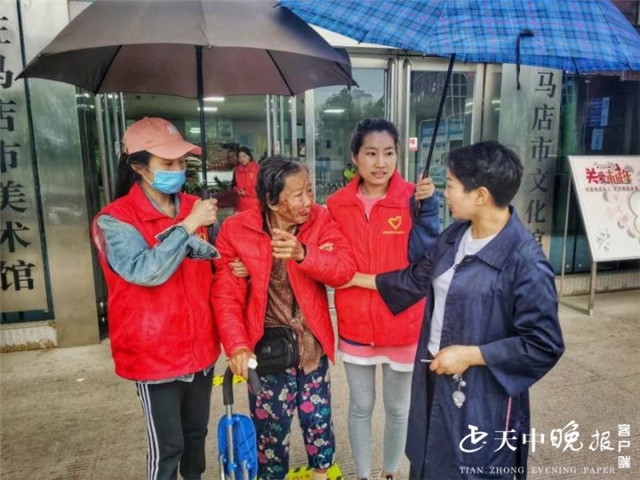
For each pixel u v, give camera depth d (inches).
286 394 65.2
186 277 58.1
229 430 56.3
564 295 175.6
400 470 82.6
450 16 52.8
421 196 65.2
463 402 51.4
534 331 46.4
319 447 67.9
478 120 165.6
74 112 127.8
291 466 84.0
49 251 131.9
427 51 52.0
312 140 155.6
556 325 46.7
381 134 64.9
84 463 84.9
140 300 55.5
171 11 53.4
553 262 175.3
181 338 57.3
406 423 72.1
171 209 60.3
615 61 57.1
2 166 126.6
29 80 124.2
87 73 68.8
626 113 170.4
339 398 106.9
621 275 180.7
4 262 130.9
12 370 122.0
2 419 99.0
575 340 136.3
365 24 55.3
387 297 63.4
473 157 47.7
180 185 57.2
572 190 171.5
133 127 55.9
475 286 49.6
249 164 159.5
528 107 161.2
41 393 109.9
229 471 56.6
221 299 61.4
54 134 127.6
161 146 54.5
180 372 57.4
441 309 54.2
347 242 66.1
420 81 160.1
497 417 50.8
